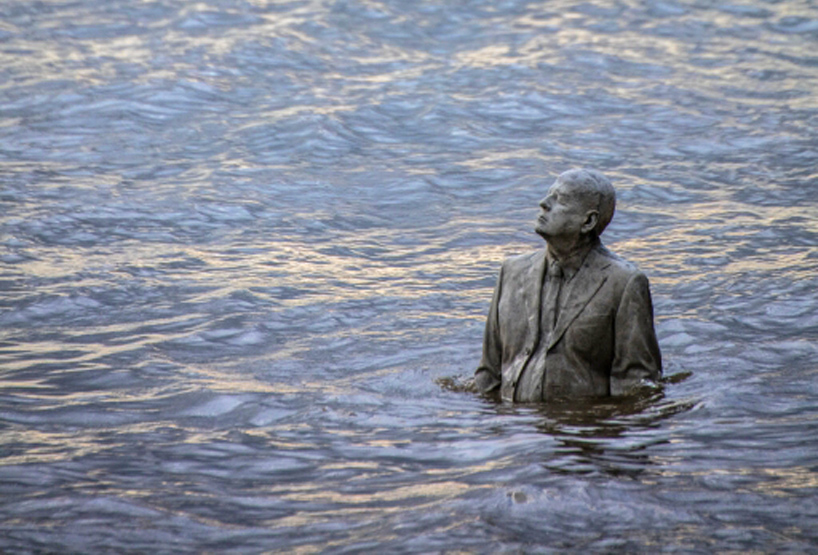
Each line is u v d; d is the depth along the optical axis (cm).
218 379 1561
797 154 3222
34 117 3684
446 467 1130
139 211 2756
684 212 2705
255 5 4938
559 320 1378
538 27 4697
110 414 1388
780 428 1217
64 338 1814
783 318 1803
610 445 1165
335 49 4441
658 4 4925
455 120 3659
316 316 1930
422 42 4553
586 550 904
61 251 2419
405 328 1848
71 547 948
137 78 4062
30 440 1274
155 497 1068
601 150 3338
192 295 2083
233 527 988
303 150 3369
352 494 1064
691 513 970
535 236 2561
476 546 916
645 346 1368
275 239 2547
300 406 1406
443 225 2680
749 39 4522
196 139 3491
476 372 1475
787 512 969
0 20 4731
